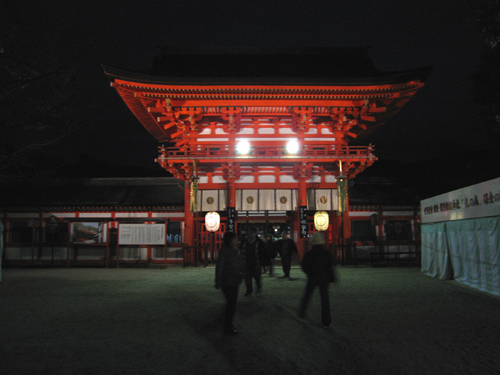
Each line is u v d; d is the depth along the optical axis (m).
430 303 11.19
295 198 24.64
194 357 6.47
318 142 24.89
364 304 11.03
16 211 28.62
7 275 19.67
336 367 5.98
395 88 22.86
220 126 25.30
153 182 32.59
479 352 6.68
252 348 6.95
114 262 27.17
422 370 5.84
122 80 21.72
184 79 22.09
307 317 9.37
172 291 13.73
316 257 8.66
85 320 9.23
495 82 20.08
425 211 19.36
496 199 12.45
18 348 7.02
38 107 13.96
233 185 24.31
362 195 30.12
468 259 14.74
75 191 31.23
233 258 8.13
